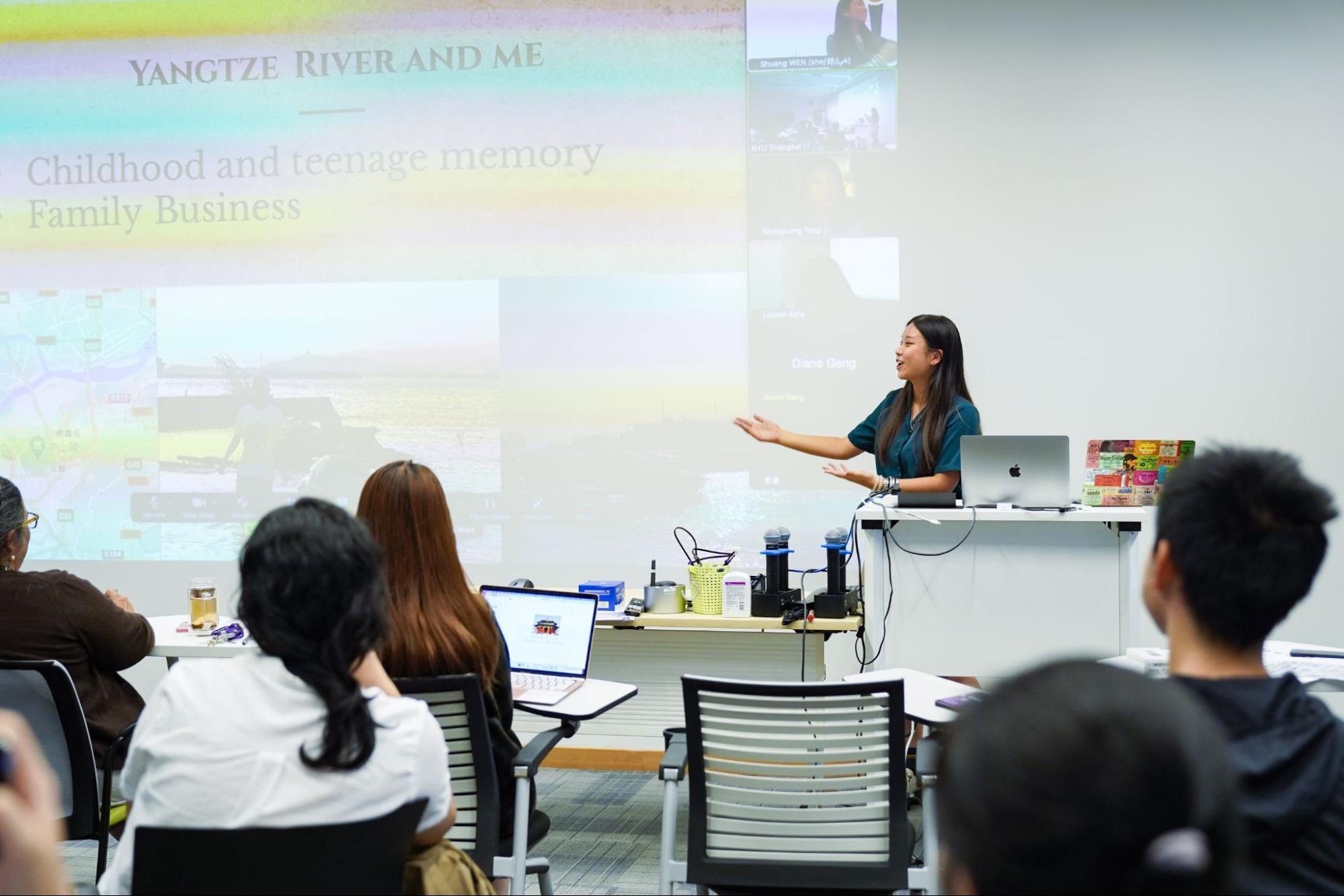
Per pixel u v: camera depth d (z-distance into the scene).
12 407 4.93
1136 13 4.24
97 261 4.87
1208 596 1.18
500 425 4.63
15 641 2.73
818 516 4.44
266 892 1.40
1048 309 4.31
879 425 4.04
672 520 4.53
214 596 3.40
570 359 4.59
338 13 4.70
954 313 4.35
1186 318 4.25
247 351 4.78
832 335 4.42
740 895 2.27
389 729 1.52
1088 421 4.30
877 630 3.23
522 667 3.10
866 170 4.39
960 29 4.32
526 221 4.61
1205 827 0.56
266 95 4.76
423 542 2.19
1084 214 4.29
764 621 3.52
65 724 2.56
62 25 4.88
